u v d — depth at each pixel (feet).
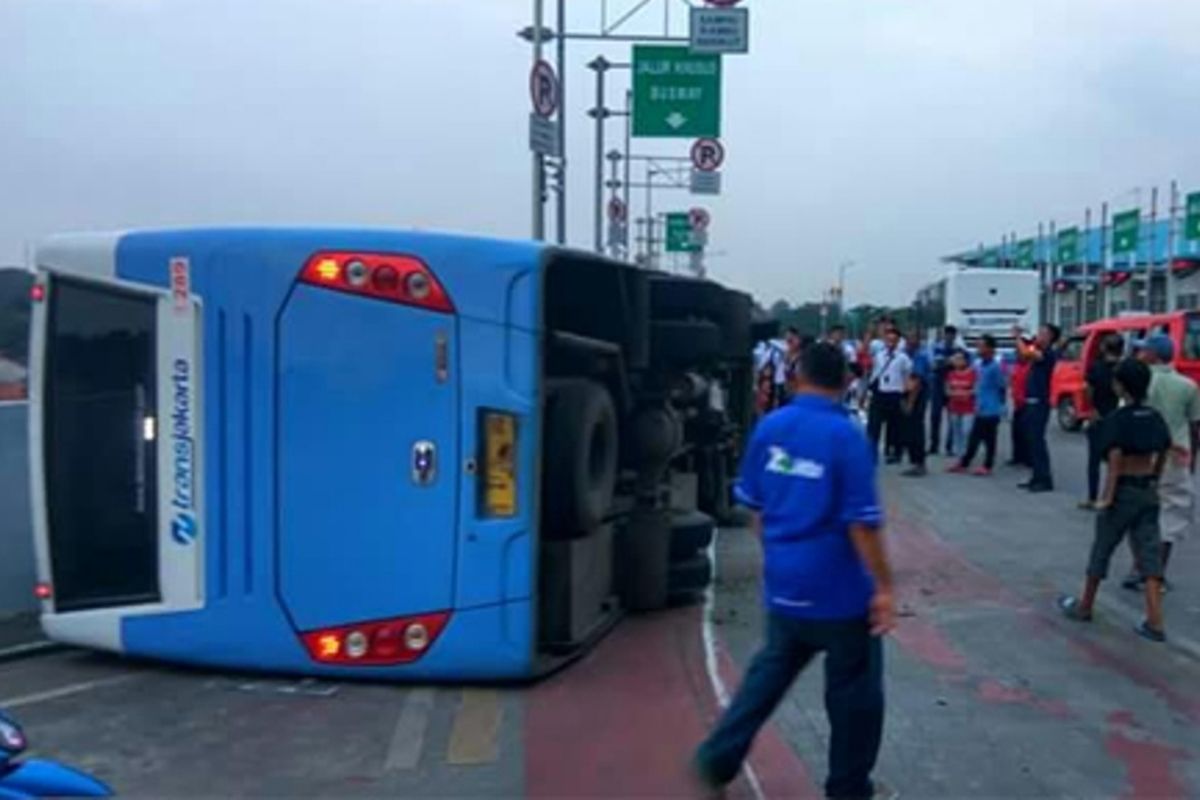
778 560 16.94
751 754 19.99
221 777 19.44
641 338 29.22
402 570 24.00
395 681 24.26
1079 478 57.06
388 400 24.04
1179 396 31.35
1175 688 24.23
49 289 25.59
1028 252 198.39
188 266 24.71
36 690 24.21
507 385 23.71
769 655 17.31
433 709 22.85
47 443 25.64
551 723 21.97
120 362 25.27
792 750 20.20
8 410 30.42
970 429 64.23
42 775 13.30
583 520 25.39
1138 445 28.30
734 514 44.29
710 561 33.73
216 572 24.68
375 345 24.08
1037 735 21.31
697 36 63.16
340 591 24.23
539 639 24.94
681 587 31.09
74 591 25.67
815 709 22.29
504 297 23.77
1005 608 30.73
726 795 18.21
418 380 23.95
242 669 24.81
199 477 24.71
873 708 16.70
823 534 16.63
